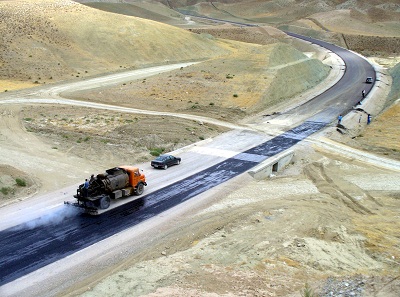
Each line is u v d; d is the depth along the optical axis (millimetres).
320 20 165250
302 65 79125
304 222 25734
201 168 35281
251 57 79438
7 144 39531
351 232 24859
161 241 22391
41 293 17500
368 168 38594
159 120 50406
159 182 31516
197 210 26719
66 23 99812
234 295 16391
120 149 39344
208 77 71312
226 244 22312
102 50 95000
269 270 19469
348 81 79188
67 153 37688
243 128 50188
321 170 37531
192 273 18703
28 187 28984
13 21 93312
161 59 99875
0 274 18688
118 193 26859
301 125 52250
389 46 126375
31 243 21531
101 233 22891
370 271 20281
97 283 18188
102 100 62688
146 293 16891
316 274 19391
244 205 28094
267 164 35625
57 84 74750
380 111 61406
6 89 68688
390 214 28750
